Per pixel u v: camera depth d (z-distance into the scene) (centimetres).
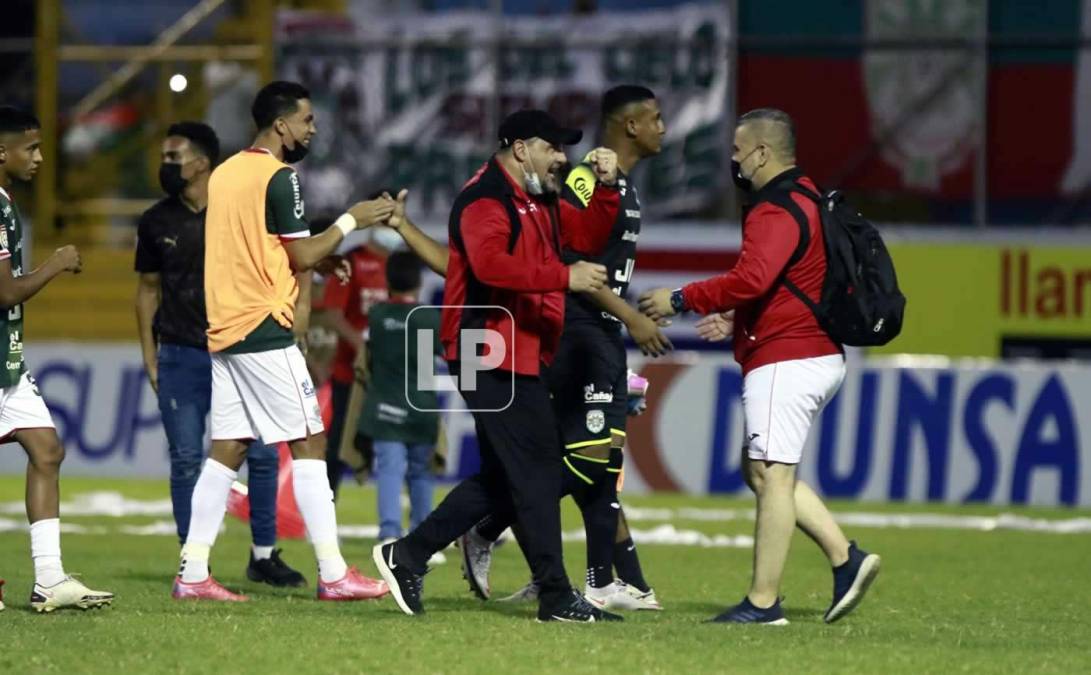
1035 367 4447
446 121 5344
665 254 5081
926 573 2877
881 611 2286
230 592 2231
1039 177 5184
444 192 5356
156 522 3697
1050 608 2388
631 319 2125
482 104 5325
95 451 4850
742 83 5247
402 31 5359
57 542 2070
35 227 5775
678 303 2031
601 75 5281
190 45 5803
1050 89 5162
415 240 2175
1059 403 4428
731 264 5059
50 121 5794
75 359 4884
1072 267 5019
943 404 4469
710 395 4581
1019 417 4441
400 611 2106
